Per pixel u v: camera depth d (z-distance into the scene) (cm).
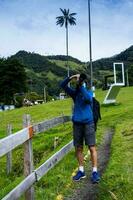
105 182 926
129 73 14550
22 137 682
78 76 933
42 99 12294
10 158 1588
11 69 11644
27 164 735
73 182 968
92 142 934
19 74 11750
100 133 1839
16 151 1934
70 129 2311
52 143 1888
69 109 4325
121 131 1741
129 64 17525
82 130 945
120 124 2081
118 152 1245
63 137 1950
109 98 3834
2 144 579
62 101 5184
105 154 1306
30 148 743
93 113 957
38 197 877
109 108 3588
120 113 2738
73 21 9612
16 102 11325
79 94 938
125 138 1519
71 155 1266
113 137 1597
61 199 863
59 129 2445
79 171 962
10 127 1630
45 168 812
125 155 1184
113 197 819
